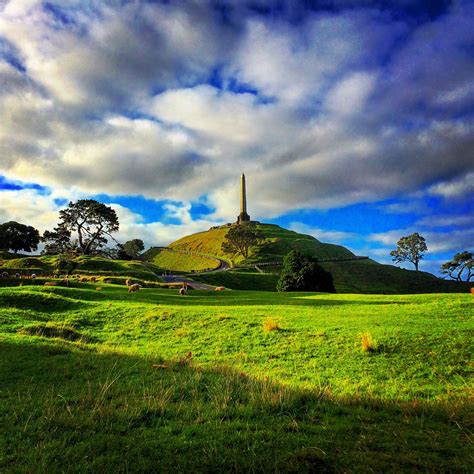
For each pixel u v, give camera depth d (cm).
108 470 577
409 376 1515
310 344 2008
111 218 12300
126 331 2597
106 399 941
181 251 18762
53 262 8838
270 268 12825
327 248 17250
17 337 1886
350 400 952
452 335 1920
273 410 850
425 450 627
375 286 12094
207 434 707
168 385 1073
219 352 2034
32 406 884
